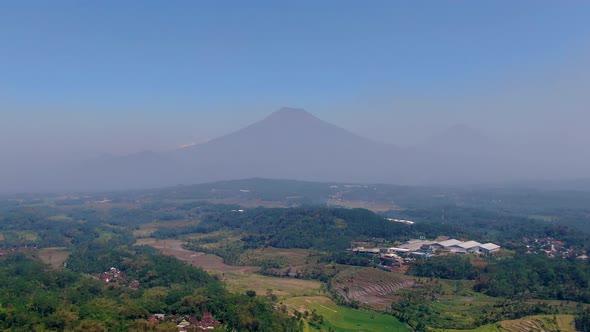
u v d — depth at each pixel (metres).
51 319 153.62
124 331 153.38
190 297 180.00
